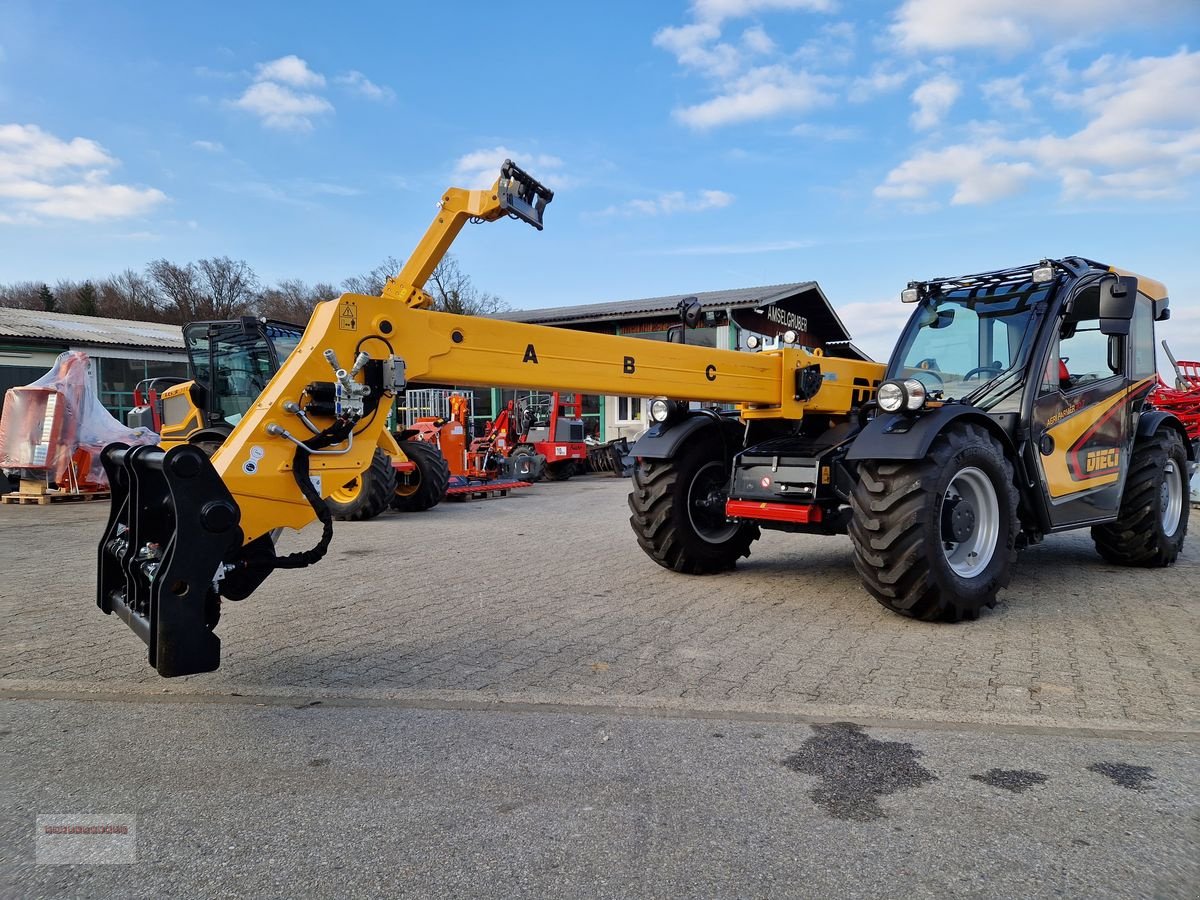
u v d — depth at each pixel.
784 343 5.63
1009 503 4.72
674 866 2.14
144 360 25.31
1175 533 6.36
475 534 8.48
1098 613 4.84
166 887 2.07
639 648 4.17
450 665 3.91
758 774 2.69
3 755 2.90
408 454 10.49
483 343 3.98
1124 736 3.00
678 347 4.96
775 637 4.36
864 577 4.59
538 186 5.28
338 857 2.20
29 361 22.77
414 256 6.91
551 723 3.16
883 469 4.47
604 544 7.74
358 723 3.18
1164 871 2.11
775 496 5.31
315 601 5.29
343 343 3.44
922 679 3.64
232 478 3.13
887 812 2.43
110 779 2.70
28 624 4.73
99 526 9.33
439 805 2.49
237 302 61.50
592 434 21.52
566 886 2.05
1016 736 3.00
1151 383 6.31
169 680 3.71
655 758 2.82
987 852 2.21
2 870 2.16
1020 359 5.16
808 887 2.04
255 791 2.60
